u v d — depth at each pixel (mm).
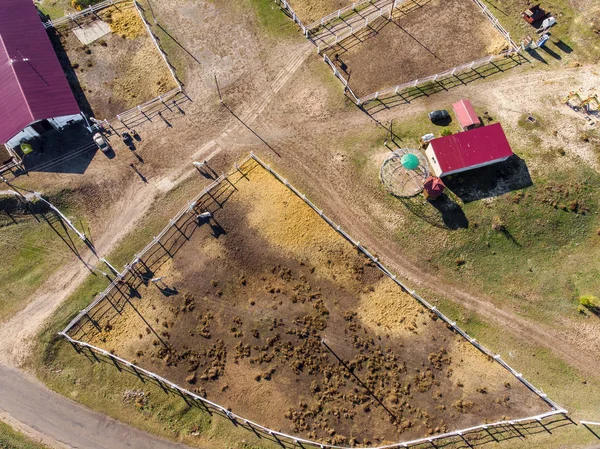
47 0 49750
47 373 35844
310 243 39500
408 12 48938
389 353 36344
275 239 39625
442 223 39969
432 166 41500
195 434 34375
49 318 37250
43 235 40156
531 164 41250
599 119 42906
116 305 37781
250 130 44000
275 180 41969
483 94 44688
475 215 39938
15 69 41500
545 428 34219
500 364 36094
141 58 46906
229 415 34844
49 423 34688
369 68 46375
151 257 39125
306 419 34719
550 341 36812
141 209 41031
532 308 37844
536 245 39344
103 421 34750
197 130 43969
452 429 34438
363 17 48812
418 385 35531
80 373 35875
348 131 43750
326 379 35656
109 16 48812
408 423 34562
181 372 35938
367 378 35719
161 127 43969
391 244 39750
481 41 47406
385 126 43781
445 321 37344
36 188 41094
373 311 37562
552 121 43031
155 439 34312
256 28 48500
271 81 46031
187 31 48344
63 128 43406
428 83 45500
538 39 46969
